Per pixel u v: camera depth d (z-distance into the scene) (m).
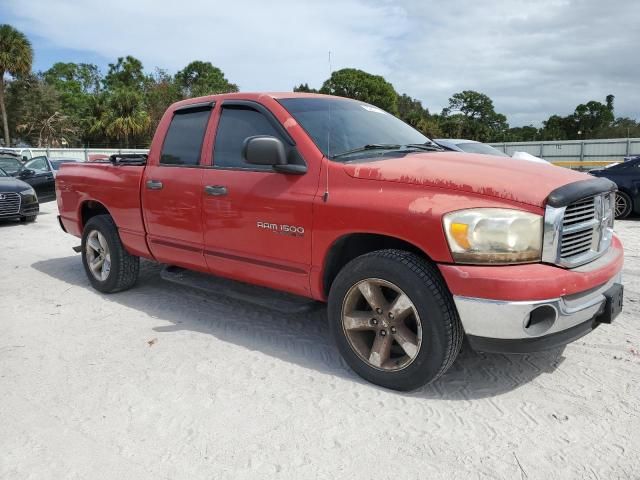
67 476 2.50
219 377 3.48
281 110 3.82
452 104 79.12
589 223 3.12
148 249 4.82
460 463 2.56
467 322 2.90
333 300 3.42
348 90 65.00
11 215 10.48
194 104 4.47
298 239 3.54
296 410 3.05
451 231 2.87
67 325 4.50
